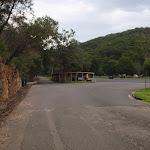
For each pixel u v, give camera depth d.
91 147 3.56
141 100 10.16
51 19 14.88
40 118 5.95
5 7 10.28
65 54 37.25
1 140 3.96
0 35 11.87
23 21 12.13
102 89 18.00
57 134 4.33
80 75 42.53
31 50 15.23
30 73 34.94
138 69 69.94
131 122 5.41
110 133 4.39
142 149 3.46
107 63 93.44
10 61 13.28
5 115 6.41
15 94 13.78
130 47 109.75
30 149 3.49
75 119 5.80
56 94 13.48
